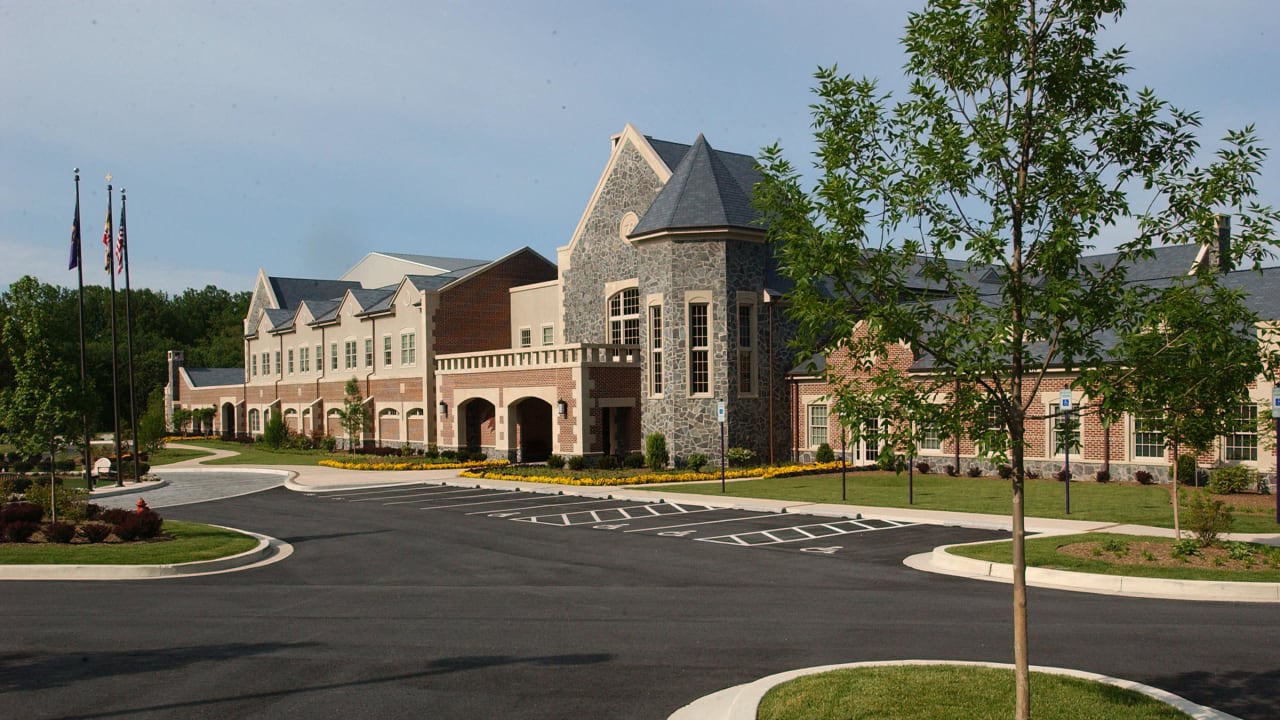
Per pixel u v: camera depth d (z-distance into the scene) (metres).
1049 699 8.59
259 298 79.19
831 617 13.05
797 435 39.41
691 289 37.84
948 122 8.54
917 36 8.56
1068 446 8.86
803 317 8.52
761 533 21.45
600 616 13.38
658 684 10.01
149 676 10.60
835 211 8.29
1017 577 7.78
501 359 43.22
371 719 9.05
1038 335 8.18
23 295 22.47
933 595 14.48
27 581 16.81
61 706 9.56
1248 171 8.17
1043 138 8.22
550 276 54.16
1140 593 14.46
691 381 37.84
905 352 32.56
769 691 9.11
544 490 32.28
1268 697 9.20
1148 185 8.65
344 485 37.03
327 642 12.07
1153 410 8.42
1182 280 8.70
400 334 52.62
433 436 49.47
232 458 54.94
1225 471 26.84
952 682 9.16
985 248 8.00
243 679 10.45
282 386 68.94
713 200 38.03
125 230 40.84
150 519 21.41
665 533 21.83
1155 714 8.18
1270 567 15.44
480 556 19.19
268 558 19.53
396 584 16.27
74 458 52.59
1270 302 28.31
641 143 41.94
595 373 39.00
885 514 23.80
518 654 11.33
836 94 8.77
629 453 40.66
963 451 34.81
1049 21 8.20
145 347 110.38
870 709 8.34
